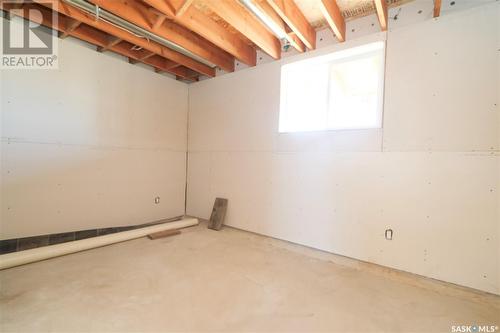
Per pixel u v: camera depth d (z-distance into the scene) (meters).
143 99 3.68
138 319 1.55
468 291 1.95
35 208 2.68
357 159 2.52
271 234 3.21
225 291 1.91
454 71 2.02
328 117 2.82
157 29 2.66
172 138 4.10
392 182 2.31
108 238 2.89
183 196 4.29
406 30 2.23
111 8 2.25
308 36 2.70
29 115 2.62
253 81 3.42
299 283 2.08
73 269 2.22
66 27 2.66
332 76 2.85
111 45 3.02
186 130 4.31
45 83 2.72
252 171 3.43
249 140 3.47
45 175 2.75
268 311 1.67
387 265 2.33
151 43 3.04
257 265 2.42
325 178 2.74
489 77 1.89
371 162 2.43
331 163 2.70
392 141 2.31
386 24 2.31
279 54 3.14
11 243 2.54
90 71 3.08
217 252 2.74
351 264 2.49
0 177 2.46
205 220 4.04
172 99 4.08
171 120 4.07
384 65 2.35
